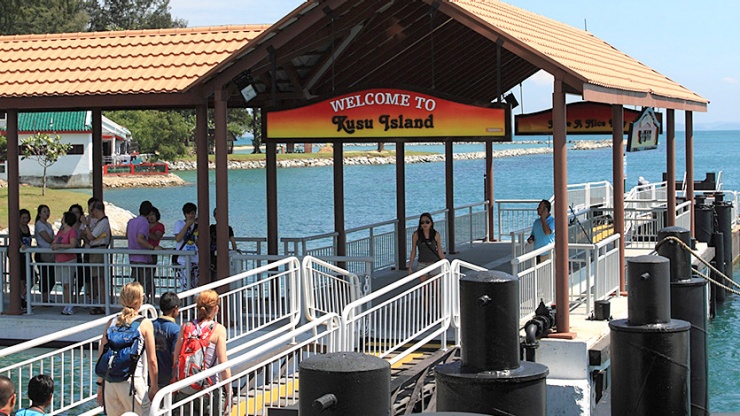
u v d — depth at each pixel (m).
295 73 14.83
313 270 11.84
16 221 14.05
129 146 91.00
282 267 15.40
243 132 113.75
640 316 9.58
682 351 9.54
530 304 12.00
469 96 19.47
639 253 19.25
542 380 6.96
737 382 15.08
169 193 70.69
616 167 14.47
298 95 15.16
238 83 12.67
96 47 14.45
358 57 14.78
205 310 8.58
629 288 9.69
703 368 11.89
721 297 22.03
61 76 13.86
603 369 11.92
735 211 30.77
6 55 14.47
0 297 14.13
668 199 19.02
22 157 61.22
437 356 10.95
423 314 11.05
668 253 12.07
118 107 14.48
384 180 88.38
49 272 14.03
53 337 8.66
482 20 11.43
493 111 11.76
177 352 8.52
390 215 50.91
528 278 11.91
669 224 19.03
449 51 16.27
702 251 20.86
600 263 13.23
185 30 14.57
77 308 14.54
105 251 13.68
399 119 12.08
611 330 9.82
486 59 17.52
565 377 11.17
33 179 64.38
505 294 7.02
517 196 64.50
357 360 5.44
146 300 13.73
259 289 11.45
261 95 15.28
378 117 12.13
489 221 23.53
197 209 13.94
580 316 12.71
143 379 8.61
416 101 12.02
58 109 14.95
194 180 85.56
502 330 7.00
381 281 16.88
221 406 7.99
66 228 14.15
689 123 21.42
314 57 14.52
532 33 13.53
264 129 12.45
